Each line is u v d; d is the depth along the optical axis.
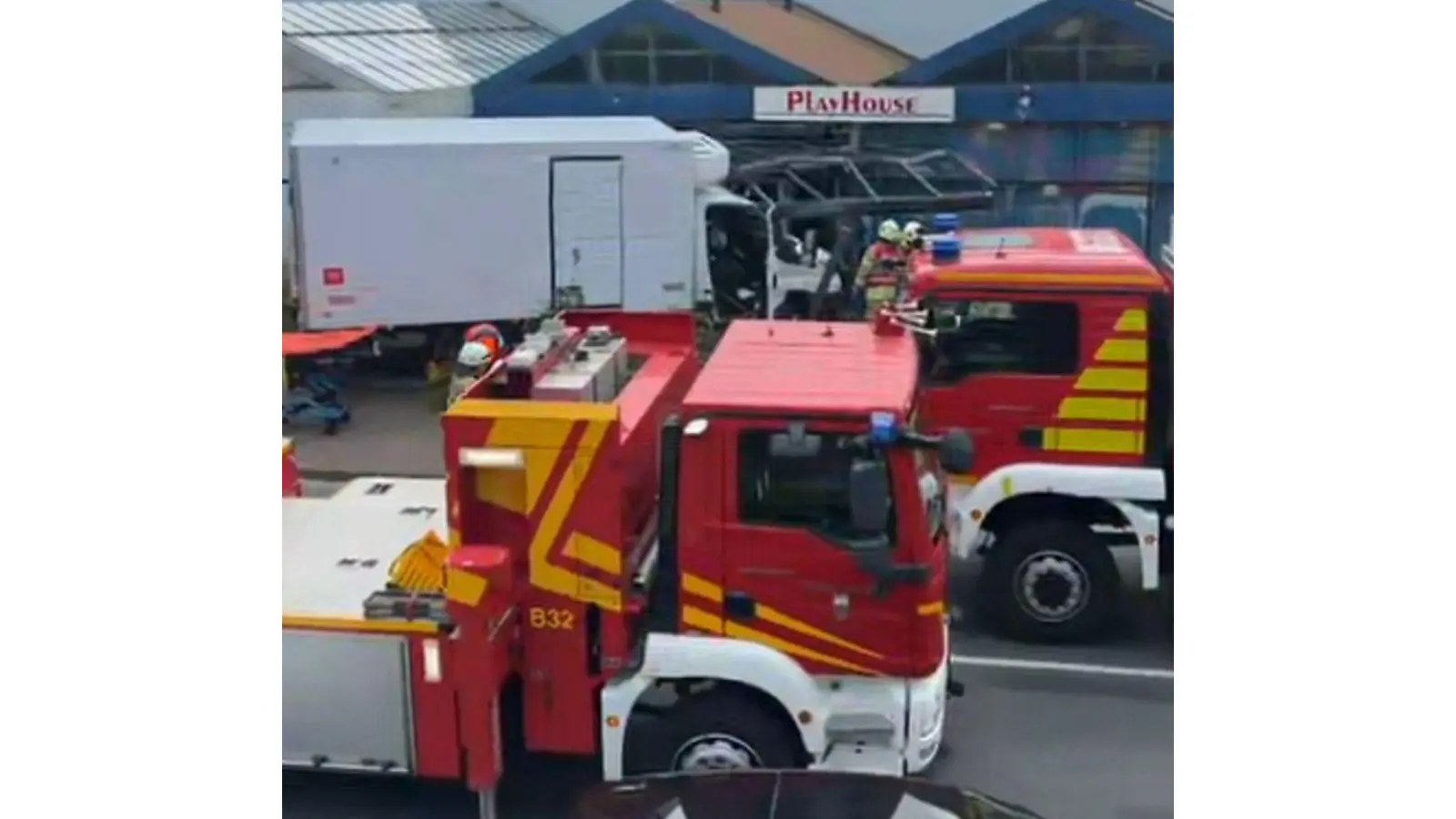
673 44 25.34
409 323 19.33
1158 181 24.80
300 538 9.59
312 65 24.58
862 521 7.71
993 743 9.79
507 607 8.12
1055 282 10.95
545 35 31.88
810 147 25.19
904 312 10.05
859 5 28.11
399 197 19.03
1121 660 11.02
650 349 10.23
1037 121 24.70
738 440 7.98
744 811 6.61
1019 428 11.10
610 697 8.13
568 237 19.39
